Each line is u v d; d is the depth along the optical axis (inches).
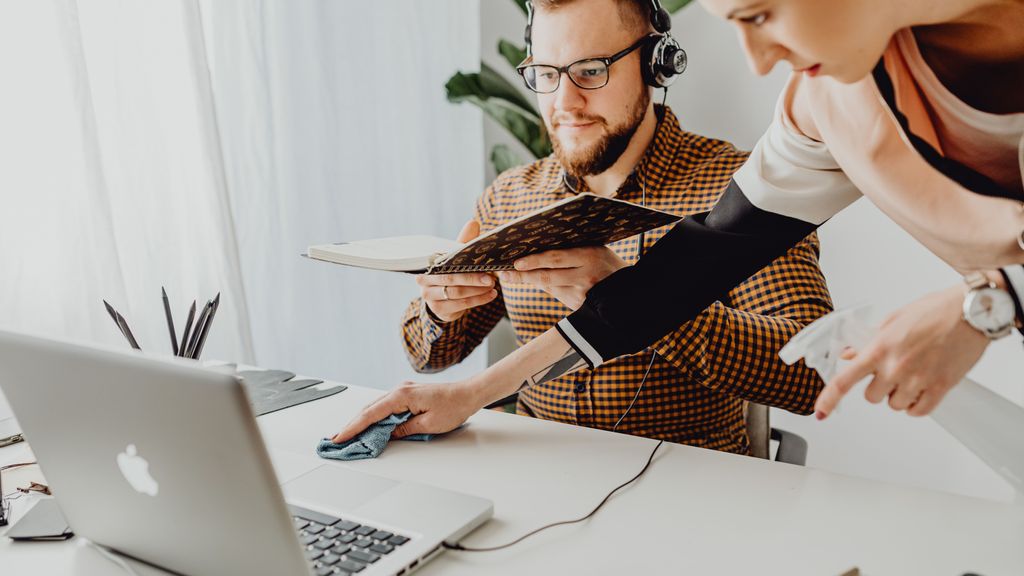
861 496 34.5
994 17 28.0
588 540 31.1
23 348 26.7
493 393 42.3
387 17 82.4
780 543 30.6
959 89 30.0
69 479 29.2
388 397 42.3
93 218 57.5
